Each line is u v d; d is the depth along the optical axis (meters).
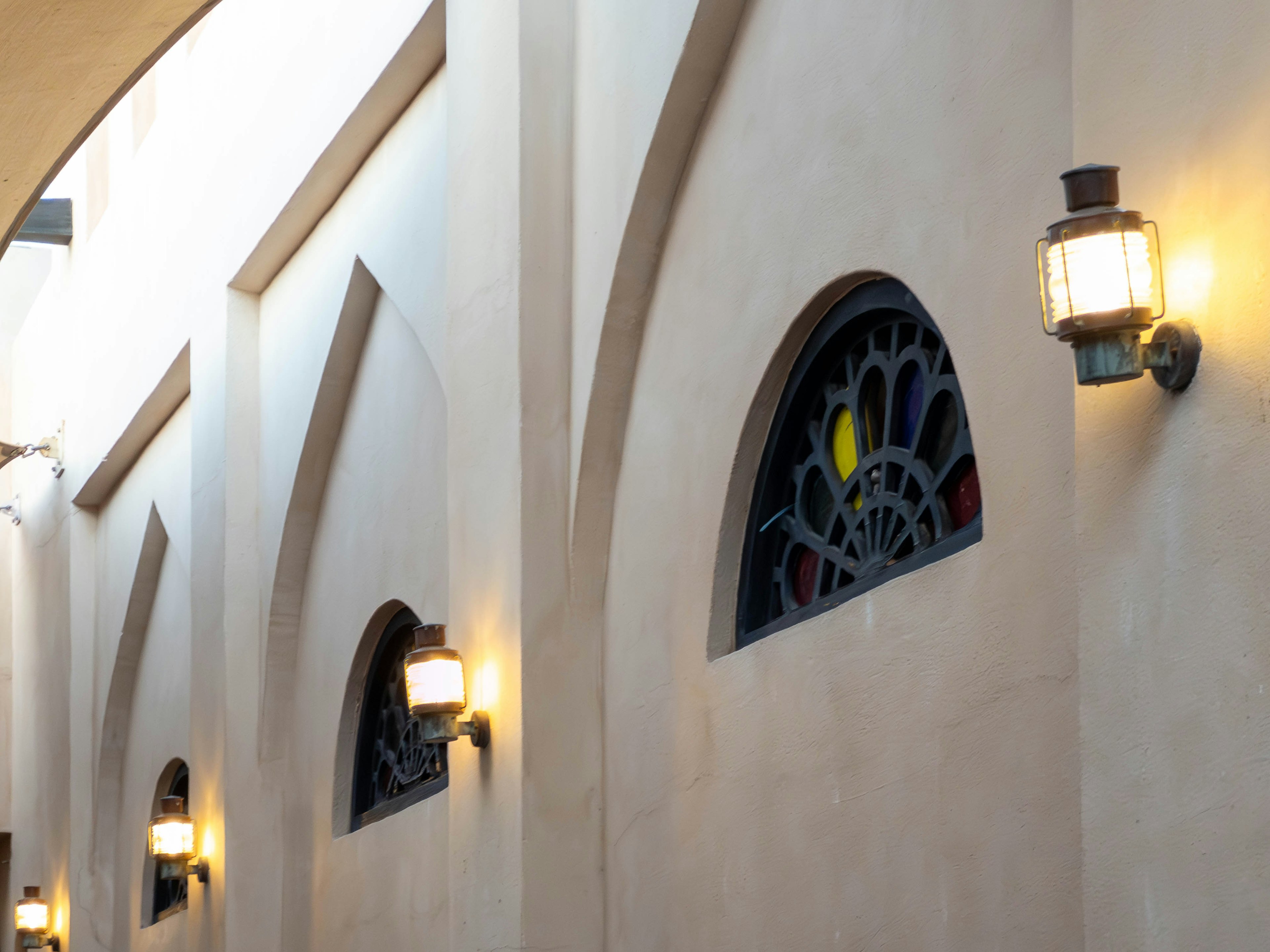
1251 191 2.69
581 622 6.20
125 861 13.18
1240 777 2.59
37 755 15.26
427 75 8.05
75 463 14.18
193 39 11.48
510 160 6.56
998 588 3.89
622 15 6.08
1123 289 2.82
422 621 7.96
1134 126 3.01
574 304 6.41
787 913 4.75
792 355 5.16
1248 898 2.55
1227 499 2.67
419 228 8.08
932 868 4.06
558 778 6.02
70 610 14.11
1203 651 2.70
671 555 5.73
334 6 8.72
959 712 4.01
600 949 5.94
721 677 5.29
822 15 4.93
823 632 4.70
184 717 11.78
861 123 4.68
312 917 9.09
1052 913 3.60
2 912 16.30
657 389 5.94
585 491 6.20
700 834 5.32
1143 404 2.92
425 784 8.00
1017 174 3.90
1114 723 2.92
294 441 9.52
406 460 8.32
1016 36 3.94
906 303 4.55
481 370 6.69
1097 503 3.03
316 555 9.57
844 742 4.53
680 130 5.71
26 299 17.09
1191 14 2.86
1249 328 2.66
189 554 11.70
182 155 11.52
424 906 7.62
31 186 7.34
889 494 4.64
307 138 8.98
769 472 5.31
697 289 5.69
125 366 12.73
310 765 9.34
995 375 3.95
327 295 9.20
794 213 5.05
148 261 12.28
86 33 6.38
